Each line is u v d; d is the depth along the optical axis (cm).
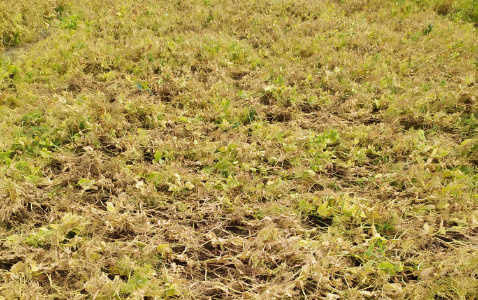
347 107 443
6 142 355
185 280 249
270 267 267
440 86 460
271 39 612
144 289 236
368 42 605
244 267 263
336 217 293
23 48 567
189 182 329
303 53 579
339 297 240
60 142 376
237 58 555
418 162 348
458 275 244
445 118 407
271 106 449
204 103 446
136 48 547
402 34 624
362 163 369
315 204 313
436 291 239
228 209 312
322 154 367
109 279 240
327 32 635
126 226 289
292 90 466
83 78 487
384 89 475
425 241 278
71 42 554
